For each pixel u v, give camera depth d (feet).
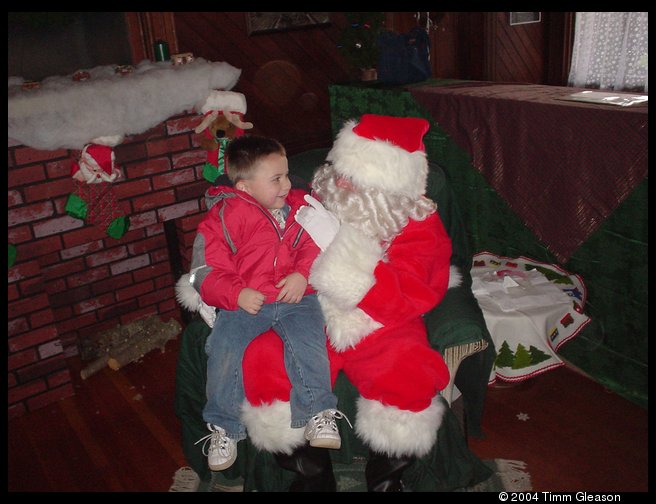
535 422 7.48
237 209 6.11
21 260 7.89
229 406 5.88
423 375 5.57
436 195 6.94
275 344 5.92
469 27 17.52
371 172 5.54
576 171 7.23
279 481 6.49
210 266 6.08
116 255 9.61
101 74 8.83
